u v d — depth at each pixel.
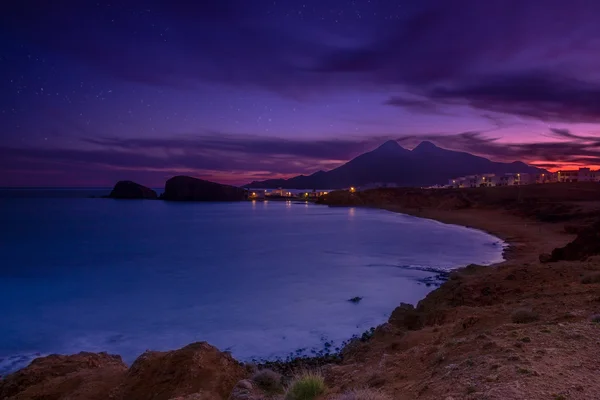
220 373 9.63
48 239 69.31
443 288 19.41
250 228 86.25
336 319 22.86
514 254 43.34
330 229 80.56
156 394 9.09
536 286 16.16
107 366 12.48
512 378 4.77
